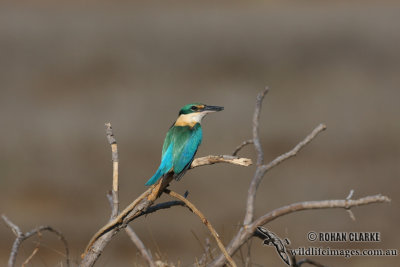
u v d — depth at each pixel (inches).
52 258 467.2
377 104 1119.6
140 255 203.2
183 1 3580.2
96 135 940.0
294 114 1058.1
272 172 760.3
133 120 1024.2
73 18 2561.5
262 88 1302.9
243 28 2256.4
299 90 1263.5
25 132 948.0
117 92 1263.5
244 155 836.0
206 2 3496.6
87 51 1721.2
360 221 583.5
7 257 484.7
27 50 1721.2
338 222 576.7
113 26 2314.2
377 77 1363.2
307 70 1486.2
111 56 1675.7
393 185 695.1
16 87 1285.7
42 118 1036.5
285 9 3002.0
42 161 810.8
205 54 1734.7
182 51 1791.3
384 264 456.8
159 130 970.7
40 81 1354.6
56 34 2058.3
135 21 2479.1
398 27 2107.5
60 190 703.7
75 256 472.7
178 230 547.8
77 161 809.5
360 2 3159.5
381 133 925.8
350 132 920.3
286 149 863.7
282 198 666.8
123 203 679.1
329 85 1300.4
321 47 1801.2
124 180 748.6
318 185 700.0
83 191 699.4
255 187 164.9
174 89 1299.2
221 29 2231.8
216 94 1254.9
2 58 1611.7
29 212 629.9
